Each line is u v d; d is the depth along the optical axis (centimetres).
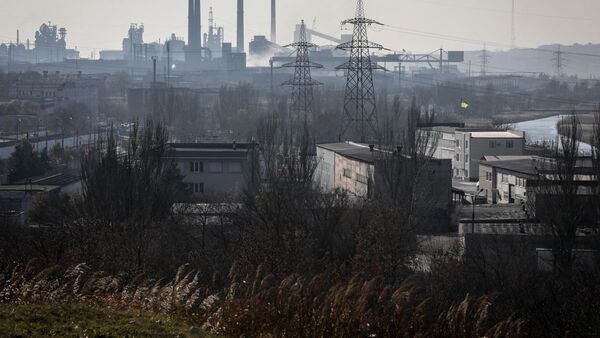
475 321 6856
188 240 12369
